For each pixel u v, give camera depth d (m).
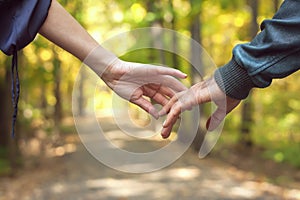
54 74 17.52
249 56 1.71
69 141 22.52
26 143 18.61
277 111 18.06
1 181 12.75
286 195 10.25
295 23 1.63
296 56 1.67
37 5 1.64
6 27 1.66
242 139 17.55
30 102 24.53
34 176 13.64
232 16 21.97
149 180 12.36
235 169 14.13
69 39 1.70
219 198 10.02
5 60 13.93
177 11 13.92
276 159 14.52
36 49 14.73
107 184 12.02
